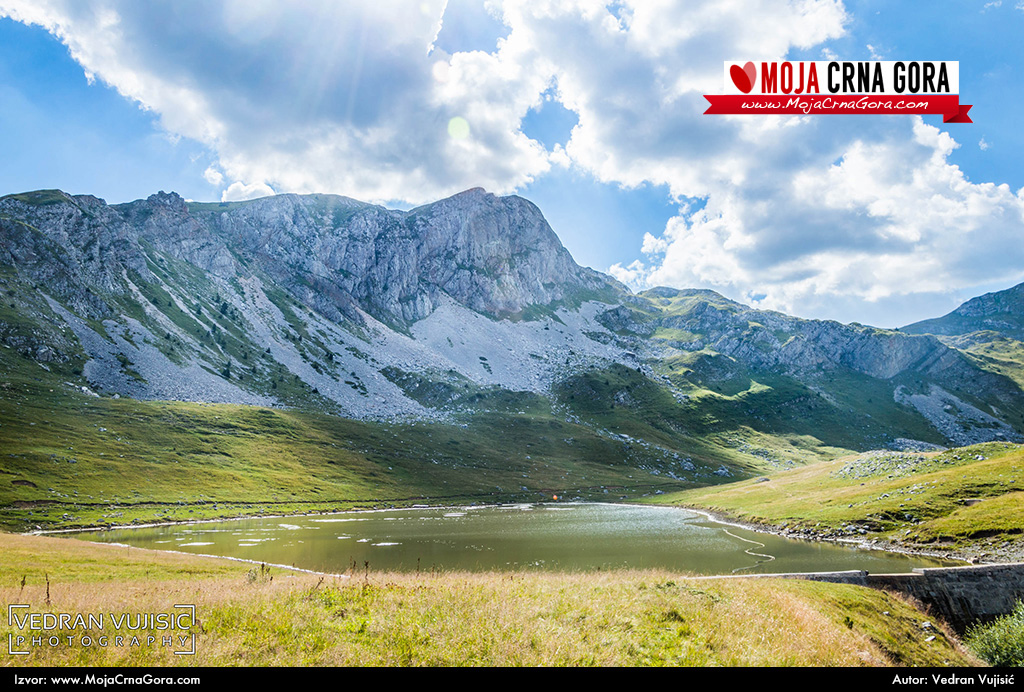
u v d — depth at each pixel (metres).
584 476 192.75
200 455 139.25
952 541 60.34
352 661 16.88
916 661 27.53
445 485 163.75
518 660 17.75
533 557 68.00
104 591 25.55
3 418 122.88
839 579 42.81
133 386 178.00
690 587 31.22
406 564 63.31
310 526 101.25
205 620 19.47
